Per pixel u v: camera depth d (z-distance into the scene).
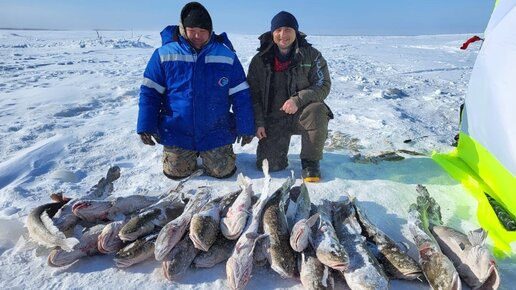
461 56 19.52
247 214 2.80
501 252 2.84
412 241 2.99
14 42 24.56
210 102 3.84
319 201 3.51
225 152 3.95
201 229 2.57
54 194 3.06
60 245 2.53
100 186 3.26
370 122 5.99
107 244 2.62
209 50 3.81
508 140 3.30
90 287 2.46
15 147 4.63
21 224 3.06
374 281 2.28
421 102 7.83
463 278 2.50
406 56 19.56
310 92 3.88
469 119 3.99
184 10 3.72
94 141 4.94
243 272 2.39
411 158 4.52
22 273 2.56
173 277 2.50
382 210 3.42
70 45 22.33
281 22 3.80
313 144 3.90
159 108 3.88
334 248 2.43
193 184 3.85
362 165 4.32
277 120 4.11
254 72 4.05
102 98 7.47
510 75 3.39
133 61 14.26
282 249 2.56
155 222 2.78
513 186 3.19
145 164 4.36
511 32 3.49
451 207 3.48
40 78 9.62
